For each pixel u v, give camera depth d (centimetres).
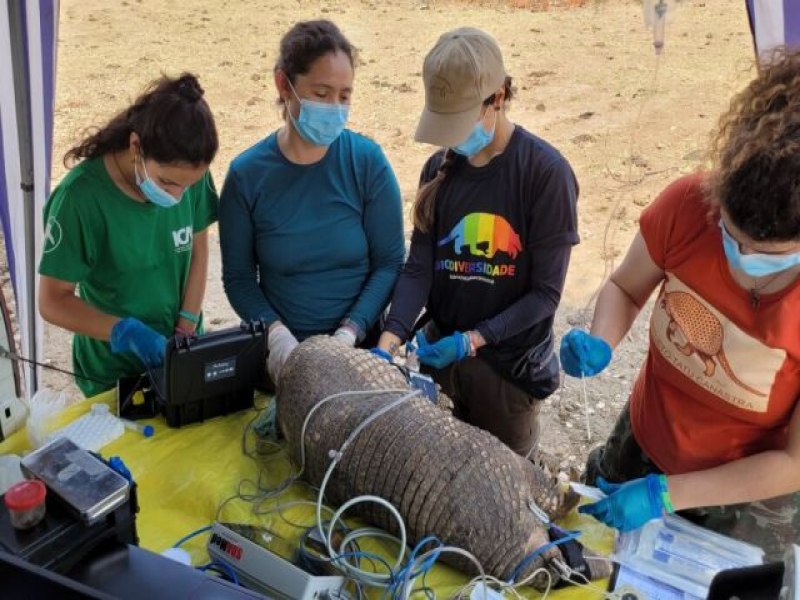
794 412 159
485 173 216
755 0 203
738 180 131
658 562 162
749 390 163
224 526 161
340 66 207
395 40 984
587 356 184
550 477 173
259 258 239
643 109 728
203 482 181
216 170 644
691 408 178
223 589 111
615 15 1045
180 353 187
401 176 634
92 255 210
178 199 202
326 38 207
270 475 184
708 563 162
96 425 196
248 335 196
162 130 185
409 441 160
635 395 200
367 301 239
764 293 155
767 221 129
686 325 169
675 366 177
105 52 927
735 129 138
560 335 433
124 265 213
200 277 240
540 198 212
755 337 157
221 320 446
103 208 204
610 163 632
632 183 601
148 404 203
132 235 210
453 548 148
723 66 827
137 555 117
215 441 195
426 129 200
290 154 225
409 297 235
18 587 92
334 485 169
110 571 113
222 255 240
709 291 162
